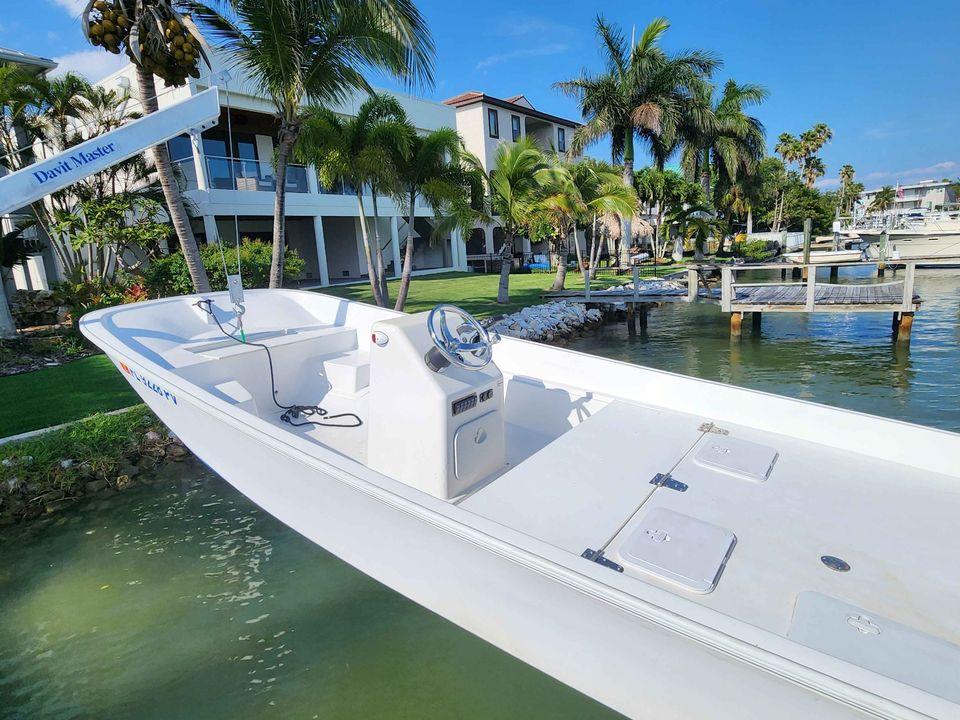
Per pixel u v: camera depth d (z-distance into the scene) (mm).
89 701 2824
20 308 11406
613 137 22594
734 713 1752
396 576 2652
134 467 5371
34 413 6250
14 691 2900
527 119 28250
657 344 11641
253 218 19609
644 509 2479
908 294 10352
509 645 2344
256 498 3348
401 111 10648
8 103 11086
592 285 18812
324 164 10023
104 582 3805
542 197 15047
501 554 2061
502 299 14562
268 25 7340
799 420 3180
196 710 2754
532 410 4148
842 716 1488
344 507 2682
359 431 4000
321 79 8297
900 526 2334
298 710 2738
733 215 45125
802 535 2273
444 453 2914
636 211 17016
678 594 1962
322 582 3754
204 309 4879
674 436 3199
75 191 12008
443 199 10945
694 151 26859
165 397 3576
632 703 2039
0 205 2994
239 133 17516
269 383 4445
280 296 5559
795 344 11047
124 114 12609
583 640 2027
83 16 4152
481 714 2701
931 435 2809
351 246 21922
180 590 3697
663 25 20891
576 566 1929
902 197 91688
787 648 1570
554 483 2693
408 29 7723
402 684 2889
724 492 2600
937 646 1685
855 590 1968
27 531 4488
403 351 2975
